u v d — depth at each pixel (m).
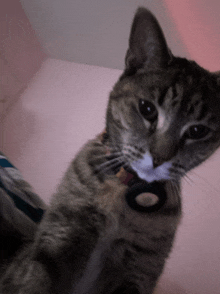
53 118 0.33
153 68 0.19
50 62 0.36
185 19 0.23
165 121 0.19
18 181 0.21
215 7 0.22
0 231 0.17
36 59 0.37
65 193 0.19
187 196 0.26
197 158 0.20
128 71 0.20
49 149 0.31
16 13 0.33
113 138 0.20
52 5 0.30
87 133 0.31
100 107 0.31
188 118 0.19
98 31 0.30
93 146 0.21
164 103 0.19
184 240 0.26
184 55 0.26
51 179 0.30
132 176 0.19
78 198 0.19
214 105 0.19
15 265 0.17
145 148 0.18
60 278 0.18
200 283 0.24
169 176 0.19
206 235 0.25
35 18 0.33
